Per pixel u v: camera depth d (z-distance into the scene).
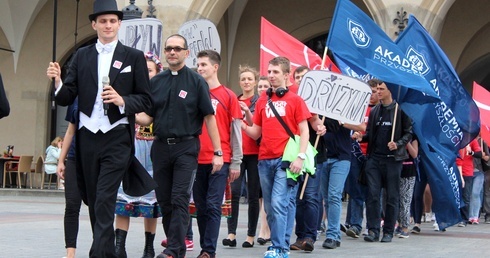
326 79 8.79
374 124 10.30
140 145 7.79
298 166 7.61
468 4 22.36
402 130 10.30
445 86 10.95
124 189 6.38
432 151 10.95
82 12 25.44
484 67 24.00
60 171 6.97
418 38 10.88
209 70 7.94
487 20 22.22
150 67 7.96
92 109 6.11
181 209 6.94
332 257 8.45
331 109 8.80
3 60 25.73
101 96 5.98
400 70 10.12
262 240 9.90
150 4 19.42
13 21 25.27
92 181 6.19
